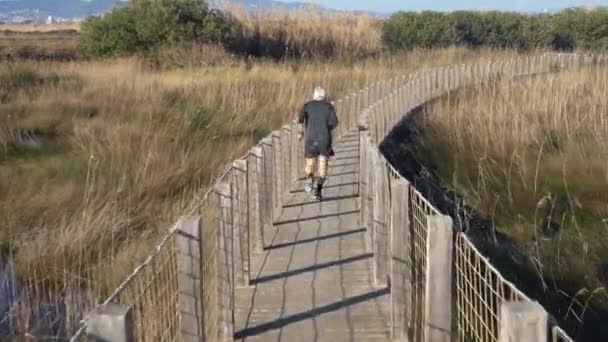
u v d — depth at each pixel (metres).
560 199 16.28
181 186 14.24
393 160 19.56
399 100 24.53
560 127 21.45
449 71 32.41
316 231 11.05
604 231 14.73
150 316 4.97
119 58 38.75
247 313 7.69
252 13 44.62
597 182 17.16
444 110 25.98
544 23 58.50
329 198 13.53
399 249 6.67
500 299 4.70
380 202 8.37
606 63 37.00
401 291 6.68
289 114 24.20
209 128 20.47
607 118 21.98
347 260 9.48
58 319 8.35
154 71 34.75
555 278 11.80
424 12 53.44
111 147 16.38
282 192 12.97
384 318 7.46
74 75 29.47
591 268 12.27
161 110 21.78
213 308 7.04
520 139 20.06
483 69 35.66
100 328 3.38
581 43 58.59
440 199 15.94
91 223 11.10
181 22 40.38
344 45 45.25
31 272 9.78
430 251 5.39
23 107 21.91
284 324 7.38
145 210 12.48
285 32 44.06
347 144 20.22
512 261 12.13
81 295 9.00
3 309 8.78
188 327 5.53
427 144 21.08
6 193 12.97
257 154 10.04
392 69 39.19
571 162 18.34
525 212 15.60
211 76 30.47
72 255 10.12
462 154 19.94
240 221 8.36
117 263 9.67
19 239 11.02
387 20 53.19
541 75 34.25
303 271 9.05
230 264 7.00
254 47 42.69
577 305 10.99
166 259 5.53
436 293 5.39
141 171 14.26
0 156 16.75
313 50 43.69
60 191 12.78
